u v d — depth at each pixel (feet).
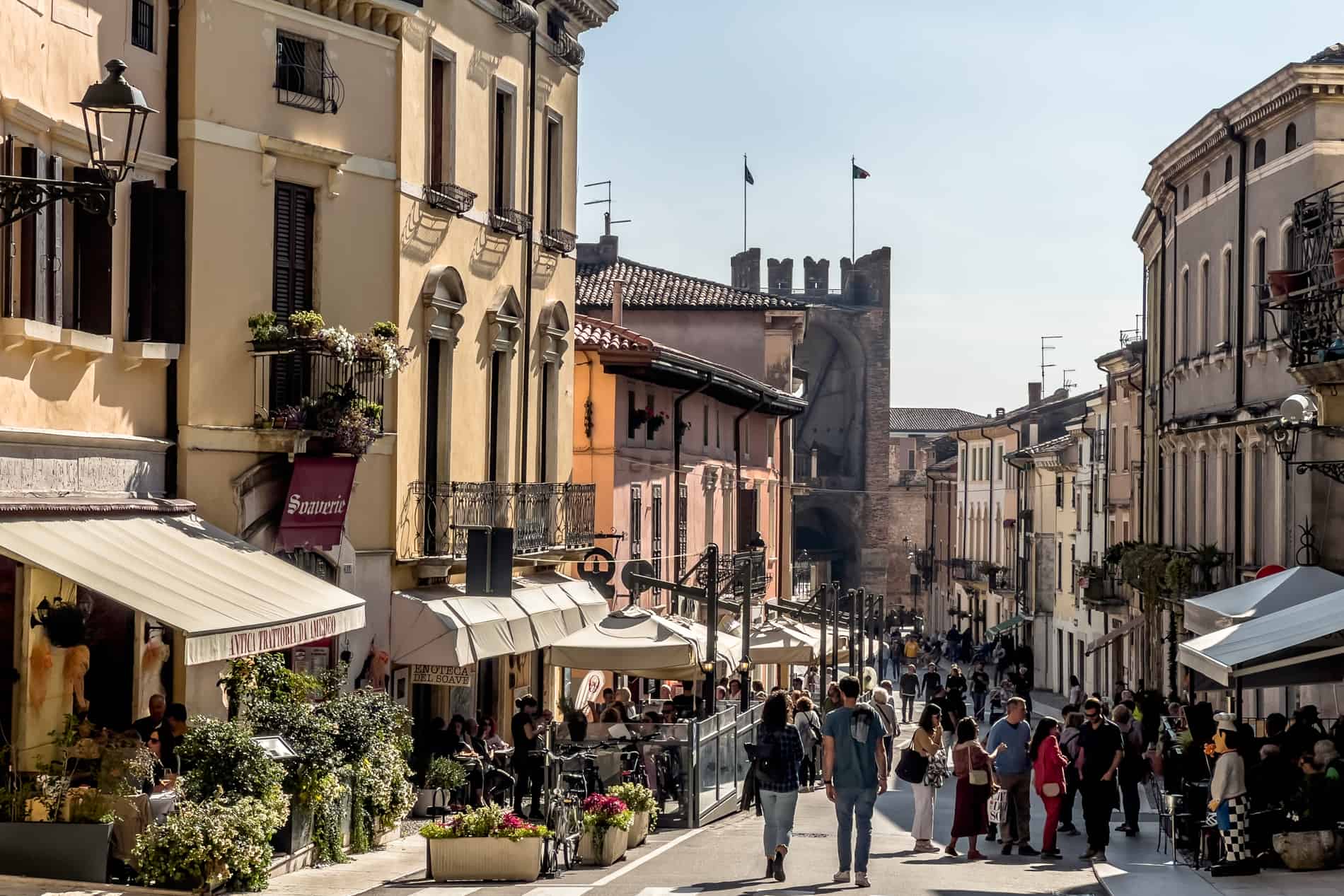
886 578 370.12
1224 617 79.82
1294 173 113.29
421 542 85.66
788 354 201.26
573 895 54.08
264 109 74.08
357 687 79.36
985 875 61.82
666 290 204.95
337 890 54.80
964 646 293.43
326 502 75.77
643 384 136.36
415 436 85.35
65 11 61.98
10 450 57.88
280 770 56.65
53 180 50.42
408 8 82.17
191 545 64.44
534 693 105.81
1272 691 107.76
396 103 82.28
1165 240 154.51
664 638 93.20
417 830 72.79
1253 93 116.47
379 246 81.20
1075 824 86.33
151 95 69.05
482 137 94.12
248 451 72.54
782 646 124.77
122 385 66.49
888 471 371.56
